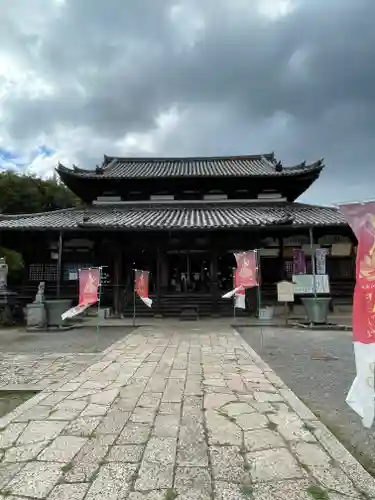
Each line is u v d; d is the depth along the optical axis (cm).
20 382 646
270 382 635
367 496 296
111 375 689
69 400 542
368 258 334
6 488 310
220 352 908
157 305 1791
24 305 1777
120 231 1797
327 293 1705
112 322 1556
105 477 326
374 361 324
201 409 500
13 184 4009
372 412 319
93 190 2381
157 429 433
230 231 1828
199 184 2314
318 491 303
